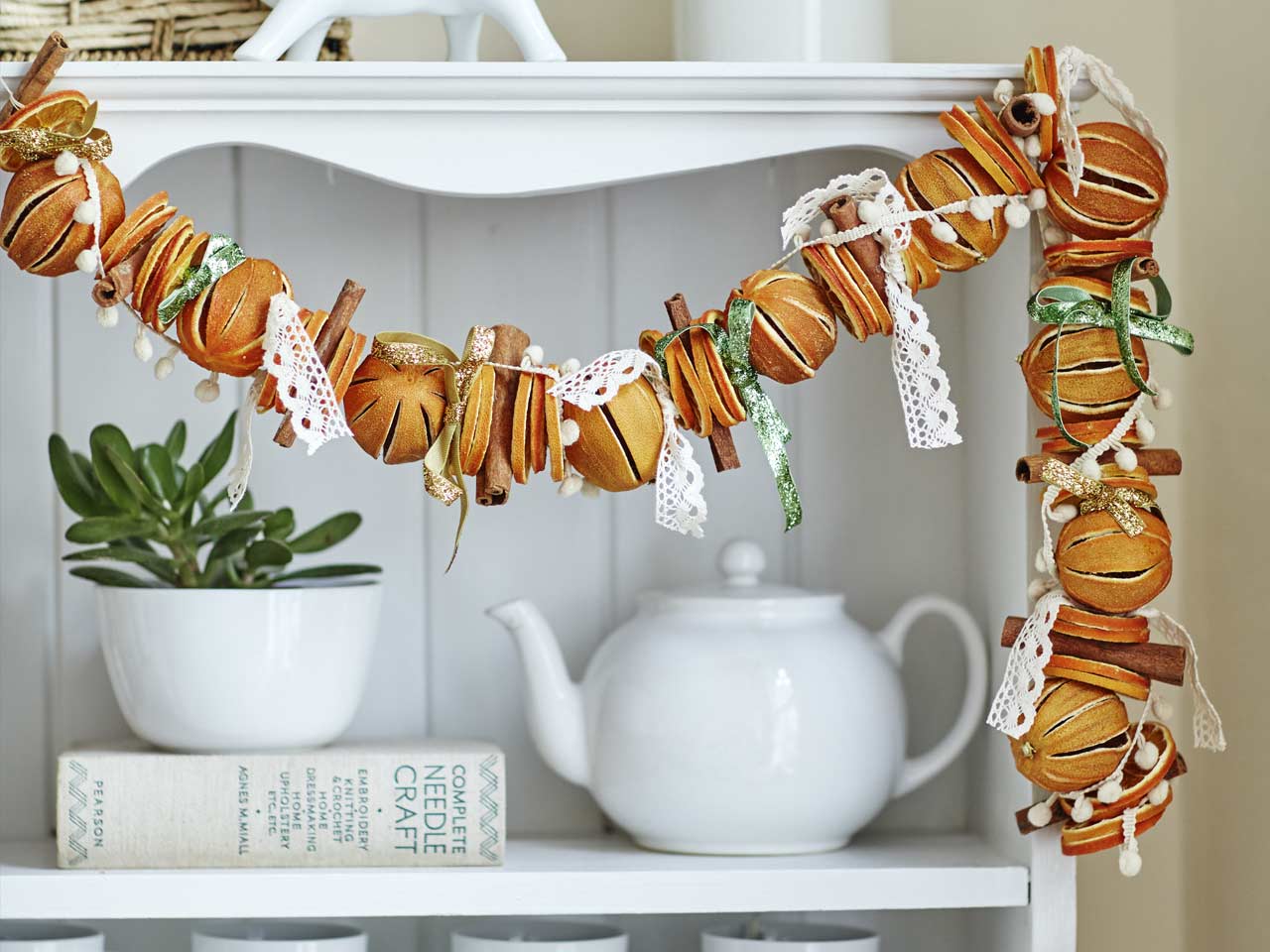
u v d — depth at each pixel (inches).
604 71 35.8
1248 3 40.3
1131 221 35.3
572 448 34.5
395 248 43.4
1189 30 43.4
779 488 34.7
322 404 33.4
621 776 39.1
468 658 43.6
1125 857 35.8
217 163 43.1
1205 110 42.5
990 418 40.8
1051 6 44.3
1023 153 35.3
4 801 42.4
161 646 37.9
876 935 40.7
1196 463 42.8
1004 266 39.4
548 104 36.3
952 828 43.4
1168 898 43.7
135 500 38.9
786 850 39.4
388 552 43.5
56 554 42.8
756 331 34.3
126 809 37.6
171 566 39.7
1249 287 40.1
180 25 38.5
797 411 44.2
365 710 43.4
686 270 43.9
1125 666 35.4
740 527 44.1
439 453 34.1
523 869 37.8
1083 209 35.2
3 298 42.6
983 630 41.6
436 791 38.0
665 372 34.5
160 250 33.6
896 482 44.2
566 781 43.4
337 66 35.6
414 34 43.7
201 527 38.9
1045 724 35.3
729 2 38.8
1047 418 37.8
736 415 34.5
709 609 39.8
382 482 43.5
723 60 38.8
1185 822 43.3
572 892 37.3
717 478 44.1
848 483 44.2
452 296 43.6
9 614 42.5
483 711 43.6
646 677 39.0
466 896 37.2
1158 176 35.4
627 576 43.9
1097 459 35.8
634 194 43.9
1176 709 43.5
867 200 34.8
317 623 38.7
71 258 33.8
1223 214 41.4
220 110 36.1
